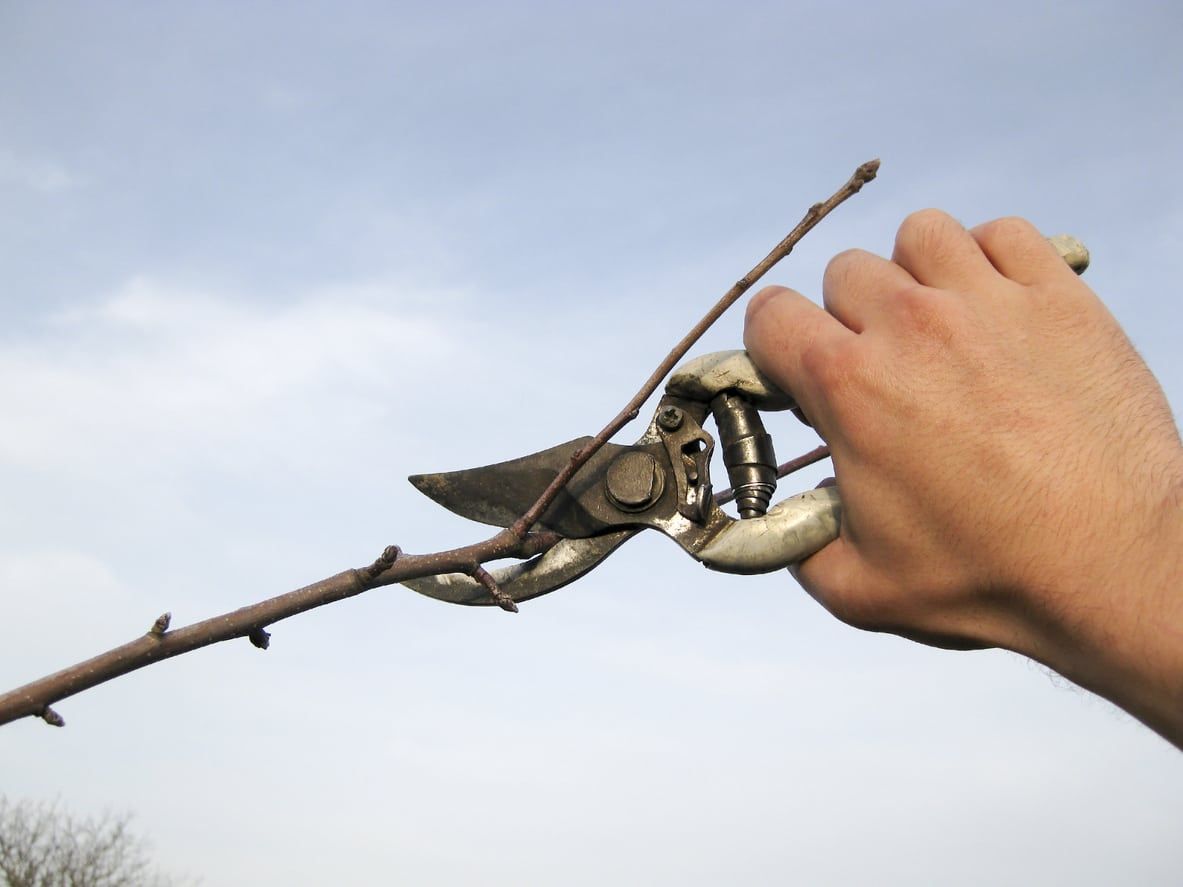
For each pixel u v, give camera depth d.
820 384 0.63
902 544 0.62
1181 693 0.58
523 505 0.73
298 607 0.63
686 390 0.72
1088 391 0.61
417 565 0.66
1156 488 0.59
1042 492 0.60
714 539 0.70
